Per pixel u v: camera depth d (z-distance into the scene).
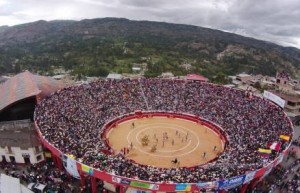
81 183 49.97
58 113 71.69
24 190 43.72
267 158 52.53
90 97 85.94
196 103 89.25
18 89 80.38
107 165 47.25
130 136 73.00
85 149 52.94
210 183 43.94
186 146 68.94
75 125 67.00
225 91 94.12
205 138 74.00
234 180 45.38
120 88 94.31
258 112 79.06
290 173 57.75
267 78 137.88
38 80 89.69
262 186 53.19
